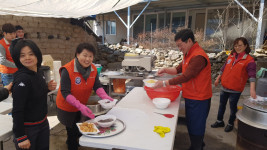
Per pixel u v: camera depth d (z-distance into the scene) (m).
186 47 1.88
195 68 1.77
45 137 1.56
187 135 2.89
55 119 3.31
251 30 8.16
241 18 8.80
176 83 1.81
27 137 1.39
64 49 6.51
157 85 1.88
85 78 1.80
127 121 1.50
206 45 7.97
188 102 1.96
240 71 2.64
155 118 1.55
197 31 9.12
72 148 2.18
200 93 1.88
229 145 2.62
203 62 1.79
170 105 1.86
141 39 10.08
